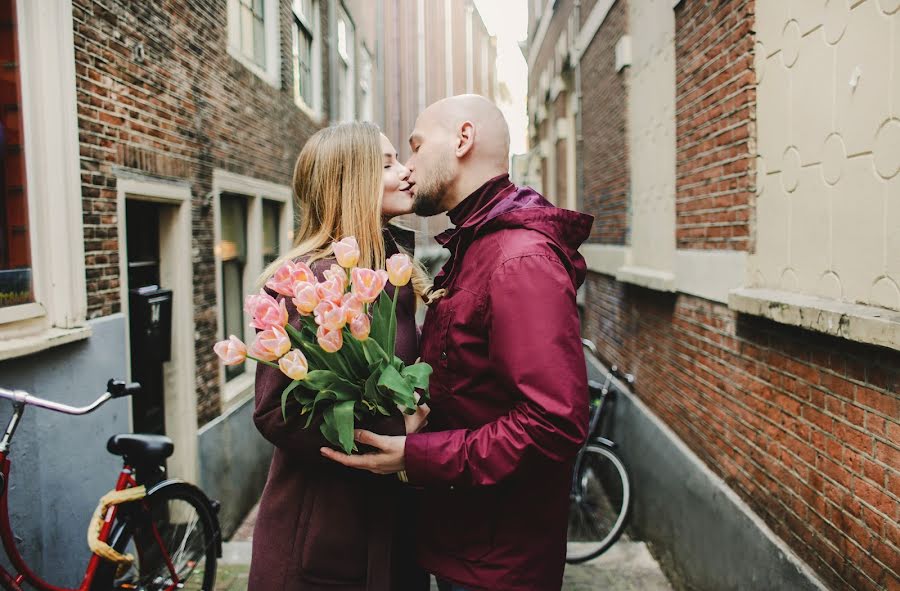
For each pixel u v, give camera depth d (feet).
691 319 11.66
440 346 4.90
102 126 10.03
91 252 9.70
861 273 6.52
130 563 7.74
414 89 57.41
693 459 11.21
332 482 4.95
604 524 13.42
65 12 9.00
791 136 8.00
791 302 7.39
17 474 7.92
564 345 4.21
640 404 15.31
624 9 17.31
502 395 4.68
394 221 6.09
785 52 8.13
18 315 8.12
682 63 12.03
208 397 14.49
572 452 4.19
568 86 29.96
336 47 29.50
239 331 18.03
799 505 7.64
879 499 6.07
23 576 6.97
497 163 5.41
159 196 11.99
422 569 5.62
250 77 17.83
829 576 6.95
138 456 7.91
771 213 8.55
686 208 11.76
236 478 15.89
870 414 6.23
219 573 11.64
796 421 7.72
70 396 9.02
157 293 11.75
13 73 8.46
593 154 22.38
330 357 4.35
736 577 9.12
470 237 5.00
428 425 5.21
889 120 6.00
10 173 8.31
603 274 21.01
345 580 4.93
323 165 5.16
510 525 4.90
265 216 20.47
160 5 12.10
